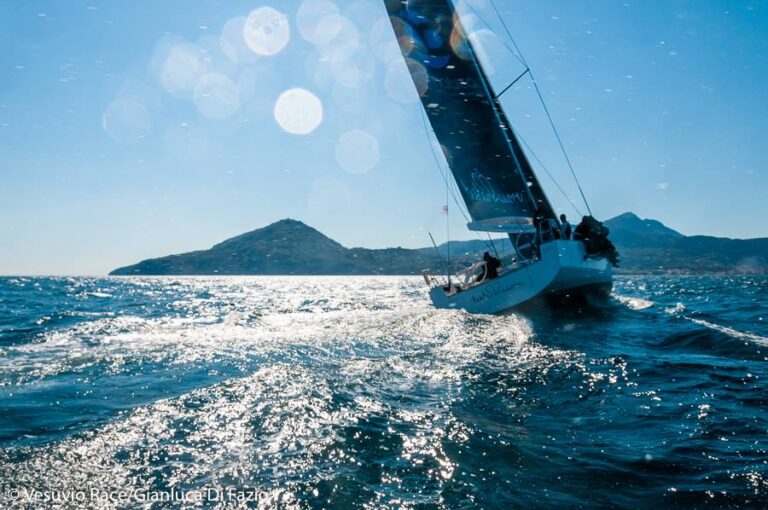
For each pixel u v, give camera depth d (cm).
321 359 916
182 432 516
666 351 909
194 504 369
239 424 535
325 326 1441
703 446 455
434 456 447
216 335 1332
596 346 962
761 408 564
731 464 415
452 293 1708
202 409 586
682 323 1240
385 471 419
